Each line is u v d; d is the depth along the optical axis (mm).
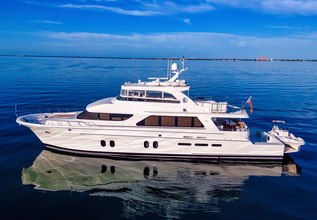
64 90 45750
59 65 118188
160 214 12852
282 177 16859
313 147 21781
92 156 18922
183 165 18250
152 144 18422
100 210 13008
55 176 16297
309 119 30281
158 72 82000
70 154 19031
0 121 26078
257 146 18438
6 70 83312
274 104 38031
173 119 18531
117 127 18219
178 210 13258
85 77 66625
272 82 63750
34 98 38219
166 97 18875
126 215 12656
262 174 17266
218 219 12547
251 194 14844
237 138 18359
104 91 45344
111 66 118000
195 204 13812
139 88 18844
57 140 18734
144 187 15492
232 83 59750
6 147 19859
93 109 18750
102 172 17094
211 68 116500
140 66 120312
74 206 13250
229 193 14953
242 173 17359
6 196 13875
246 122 28859
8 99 37094
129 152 18641
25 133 22734
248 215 12883
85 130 18188
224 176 16938
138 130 18141
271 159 18703
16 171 16531
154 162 18516
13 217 12156
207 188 15484
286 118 30688
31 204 13250
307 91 49812
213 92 46438
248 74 86000
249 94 45344
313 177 16859
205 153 18562
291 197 14500
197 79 67188
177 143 18391
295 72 99125
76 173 16812
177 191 15125
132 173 17094
